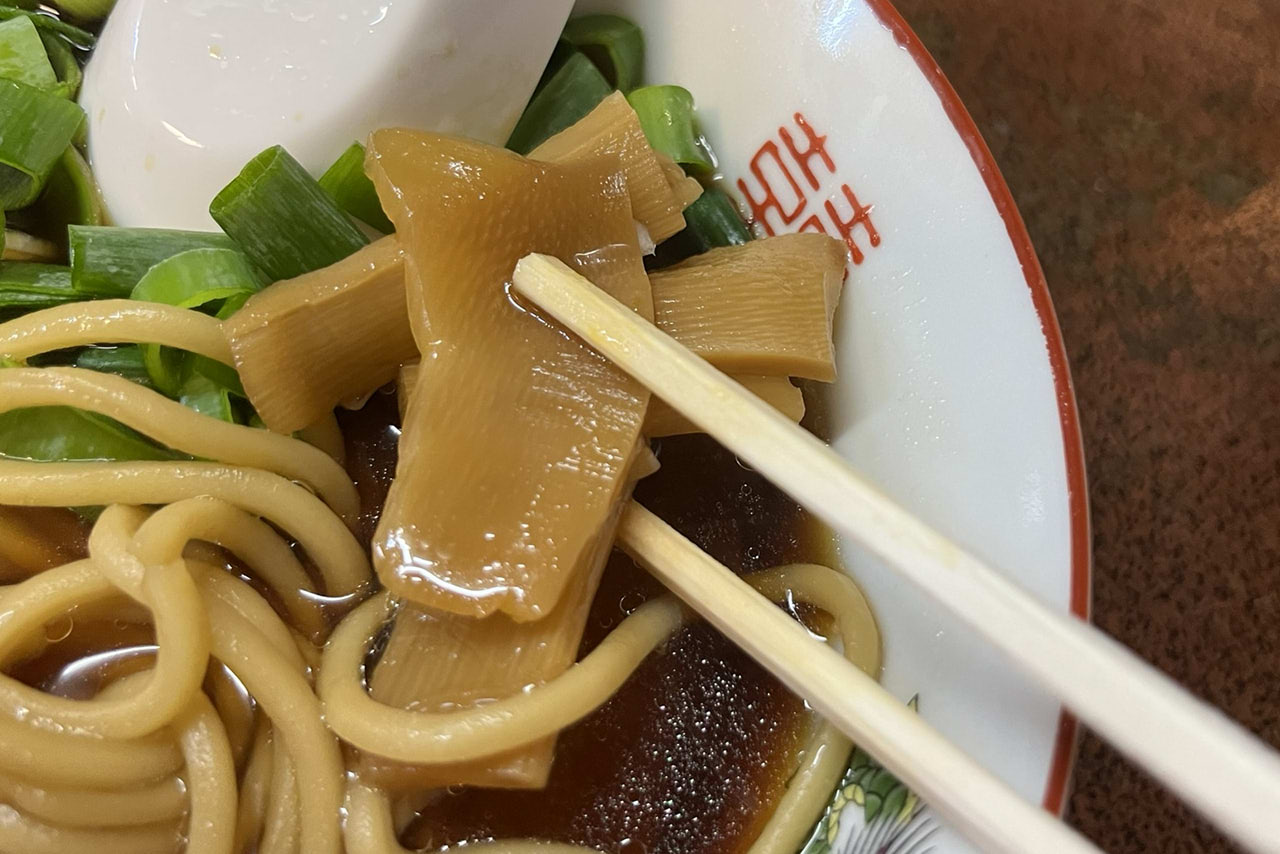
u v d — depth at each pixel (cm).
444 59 11
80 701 9
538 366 9
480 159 9
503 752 9
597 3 12
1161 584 12
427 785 9
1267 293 13
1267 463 12
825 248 10
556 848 10
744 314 10
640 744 10
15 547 10
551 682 9
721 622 9
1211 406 12
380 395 11
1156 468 12
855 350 11
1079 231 13
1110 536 12
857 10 10
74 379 9
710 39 12
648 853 10
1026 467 9
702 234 12
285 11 11
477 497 8
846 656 10
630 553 9
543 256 9
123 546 9
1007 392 9
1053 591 9
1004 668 9
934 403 10
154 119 11
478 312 9
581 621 9
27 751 9
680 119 12
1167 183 13
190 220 11
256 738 10
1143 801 11
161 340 10
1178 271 13
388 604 10
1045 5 14
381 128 10
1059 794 8
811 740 10
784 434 8
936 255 10
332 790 9
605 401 9
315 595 10
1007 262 9
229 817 9
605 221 9
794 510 11
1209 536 12
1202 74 14
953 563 7
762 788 10
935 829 8
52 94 11
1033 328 9
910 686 9
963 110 10
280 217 10
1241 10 14
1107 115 13
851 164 11
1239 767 6
